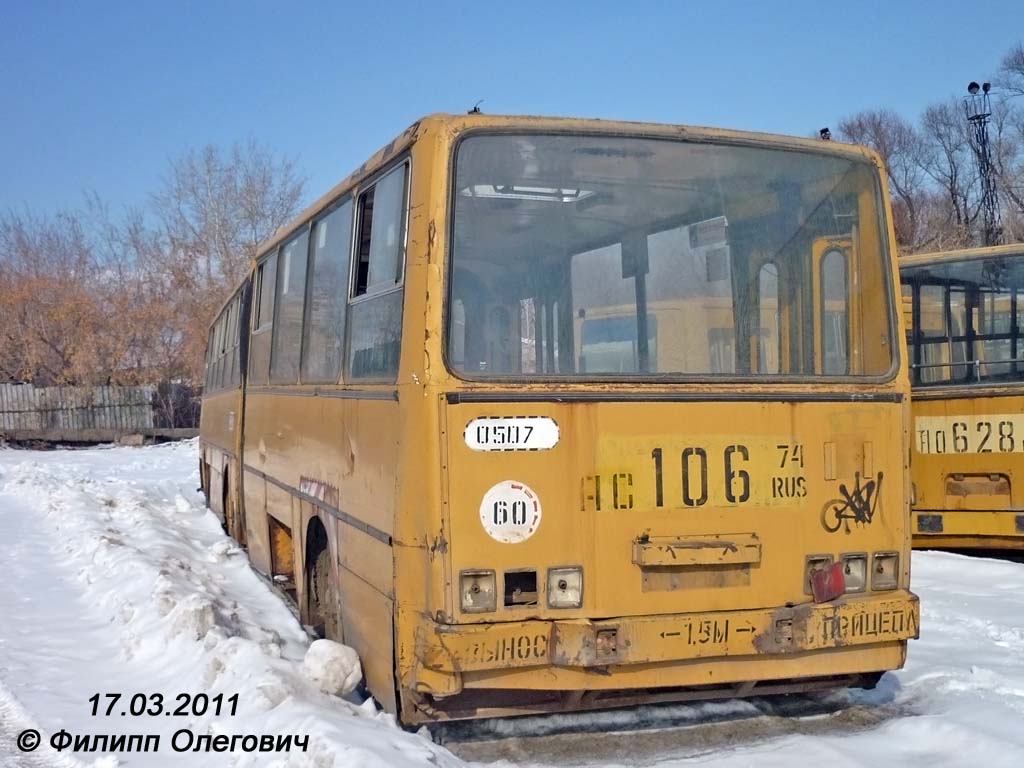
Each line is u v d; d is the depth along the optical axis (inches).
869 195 239.3
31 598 388.5
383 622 221.5
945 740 216.4
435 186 208.4
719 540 212.2
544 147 217.2
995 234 1520.7
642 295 218.5
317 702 227.9
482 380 203.0
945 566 398.3
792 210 232.7
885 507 226.1
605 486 206.4
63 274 1866.4
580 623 201.0
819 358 229.0
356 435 246.1
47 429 1622.8
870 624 217.5
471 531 199.3
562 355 210.7
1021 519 395.2
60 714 249.3
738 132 231.9
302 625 315.3
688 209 225.1
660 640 204.2
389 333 224.1
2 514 679.7
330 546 274.8
